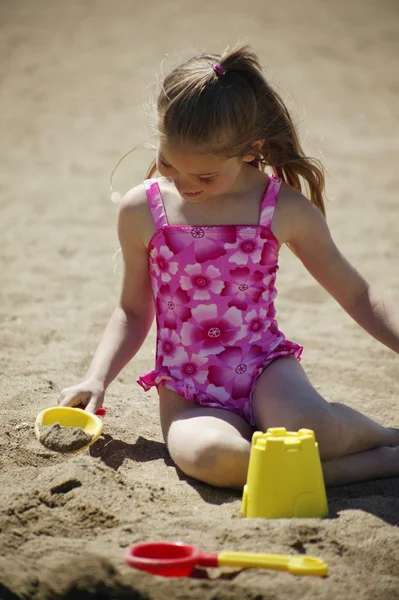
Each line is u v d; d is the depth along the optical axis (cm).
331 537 277
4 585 239
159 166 344
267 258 361
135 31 1892
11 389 433
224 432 324
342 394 448
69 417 346
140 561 244
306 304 628
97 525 286
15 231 820
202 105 328
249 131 340
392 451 341
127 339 377
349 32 1875
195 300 359
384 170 1051
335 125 1267
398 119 1316
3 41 1822
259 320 362
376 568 264
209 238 357
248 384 355
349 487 330
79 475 311
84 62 1666
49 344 528
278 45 1744
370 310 366
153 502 309
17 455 345
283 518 290
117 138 1220
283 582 246
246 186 365
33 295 633
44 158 1130
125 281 383
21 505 291
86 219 870
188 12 2066
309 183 381
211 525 284
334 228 826
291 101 415
